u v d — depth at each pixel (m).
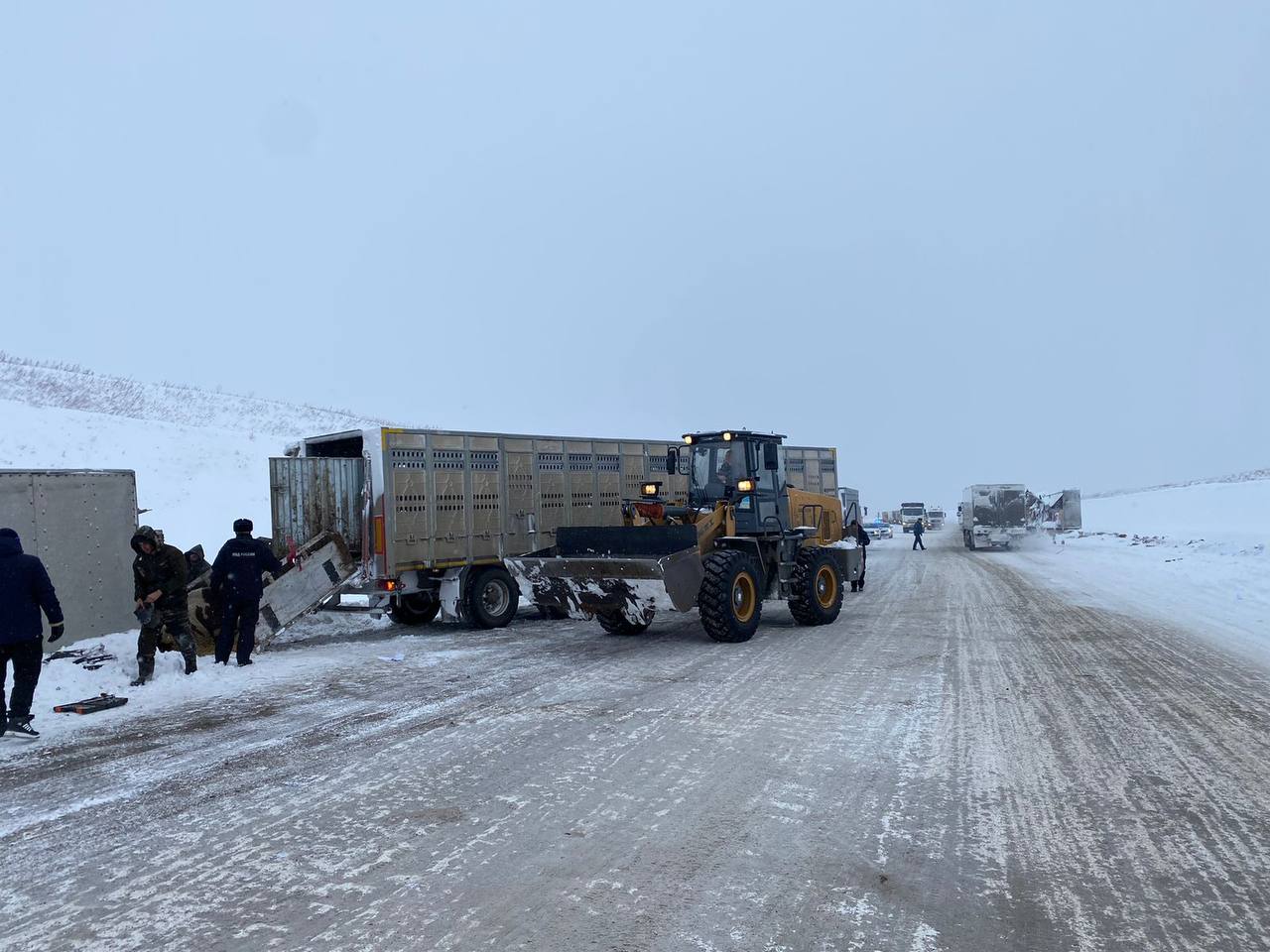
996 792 4.91
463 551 12.59
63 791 5.25
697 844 4.20
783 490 12.34
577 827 4.44
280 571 10.63
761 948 3.21
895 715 6.70
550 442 14.27
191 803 4.95
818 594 11.95
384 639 11.73
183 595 8.74
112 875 3.96
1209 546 23.27
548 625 13.12
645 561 9.85
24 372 40.97
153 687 8.22
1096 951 3.15
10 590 6.50
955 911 3.48
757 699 7.29
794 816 4.56
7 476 9.43
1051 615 12.74
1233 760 5.47
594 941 3.26
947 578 19.84
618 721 6.61
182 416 39.78
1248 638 10.28
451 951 3.20
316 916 3.49
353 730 6.57
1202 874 3.80
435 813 4.68
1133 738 6.00
